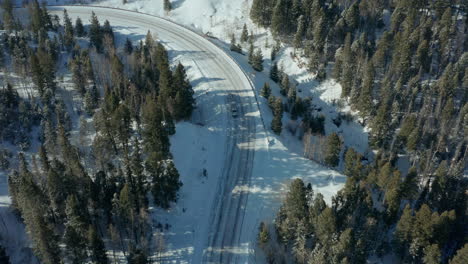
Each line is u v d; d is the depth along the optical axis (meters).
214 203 89.25
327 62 136.25
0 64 118.19
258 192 91.88
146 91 110.12
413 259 79.06
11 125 100.38
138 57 126.88
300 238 75.25
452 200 89.06
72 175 75.38
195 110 115.56
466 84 120.00
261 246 78.56
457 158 107.81
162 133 84.00
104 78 118.06
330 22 140.00
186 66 135.38
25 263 75.75
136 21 164.88
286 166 98.25
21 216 76.88
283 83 124.81
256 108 115.19
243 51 148.75
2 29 142.38
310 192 81.81
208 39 151.00
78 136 98.69
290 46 144.00
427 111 115.62
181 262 77.06
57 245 69.31
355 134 120.31
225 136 107.06
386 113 109.62
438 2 143.12
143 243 74.94
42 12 143.00
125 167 80.94
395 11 141.62
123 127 86.31
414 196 90.75
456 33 138.25
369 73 115.81
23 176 73.38
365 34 131.25
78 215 69.69
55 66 123.38
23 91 114.19
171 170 80.31
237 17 163.12
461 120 114.06
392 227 87.56
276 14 138.12
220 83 125.81
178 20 166.88
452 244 84.81
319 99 129.50
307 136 103.75
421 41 128.12
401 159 112.81
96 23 139.88
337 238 73.38
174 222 83.69
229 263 77.25
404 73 123.00
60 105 103.88
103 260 70.19
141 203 80.19
